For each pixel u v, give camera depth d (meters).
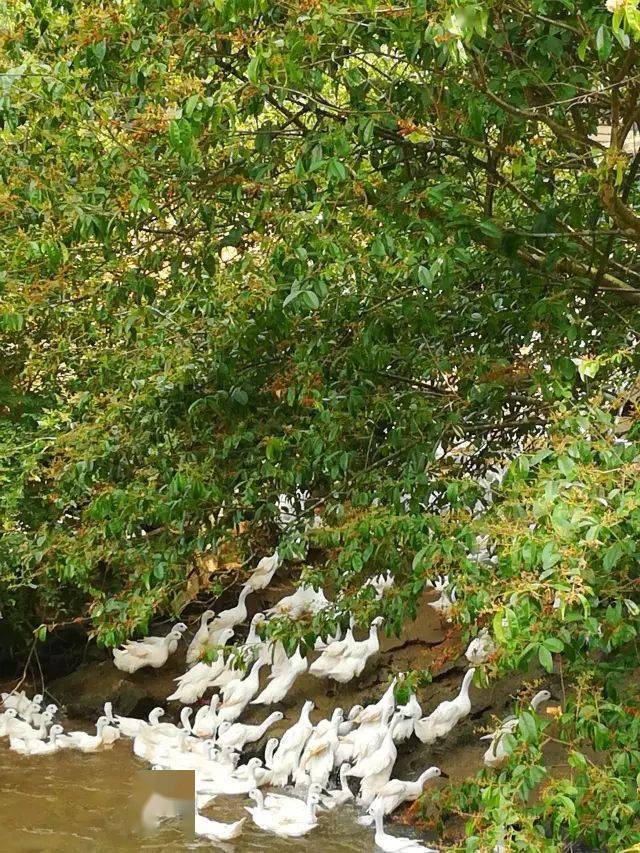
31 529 10.39
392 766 8.56
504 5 5.19
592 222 6.31
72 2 6.10
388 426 7.00
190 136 5.11
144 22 5.82
